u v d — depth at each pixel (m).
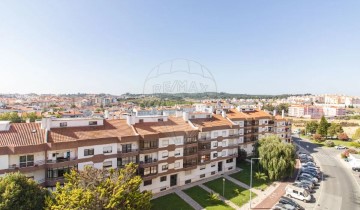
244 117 76.94
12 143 34.19
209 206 42.75
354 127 164.00
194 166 53.56
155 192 47.84
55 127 40.06
